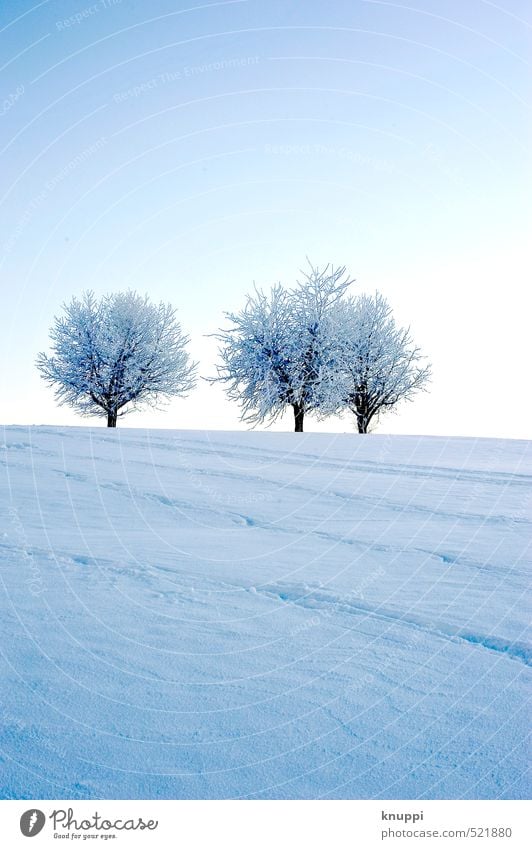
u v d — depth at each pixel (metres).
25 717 2.36
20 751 2.16
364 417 29.64
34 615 3.46
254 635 3.31
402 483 9.72
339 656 3.05
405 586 4.36
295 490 8.90
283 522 6.88
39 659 2.88
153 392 29.31
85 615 3.50
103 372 27.44
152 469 10.18
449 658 3.07
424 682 2.78
